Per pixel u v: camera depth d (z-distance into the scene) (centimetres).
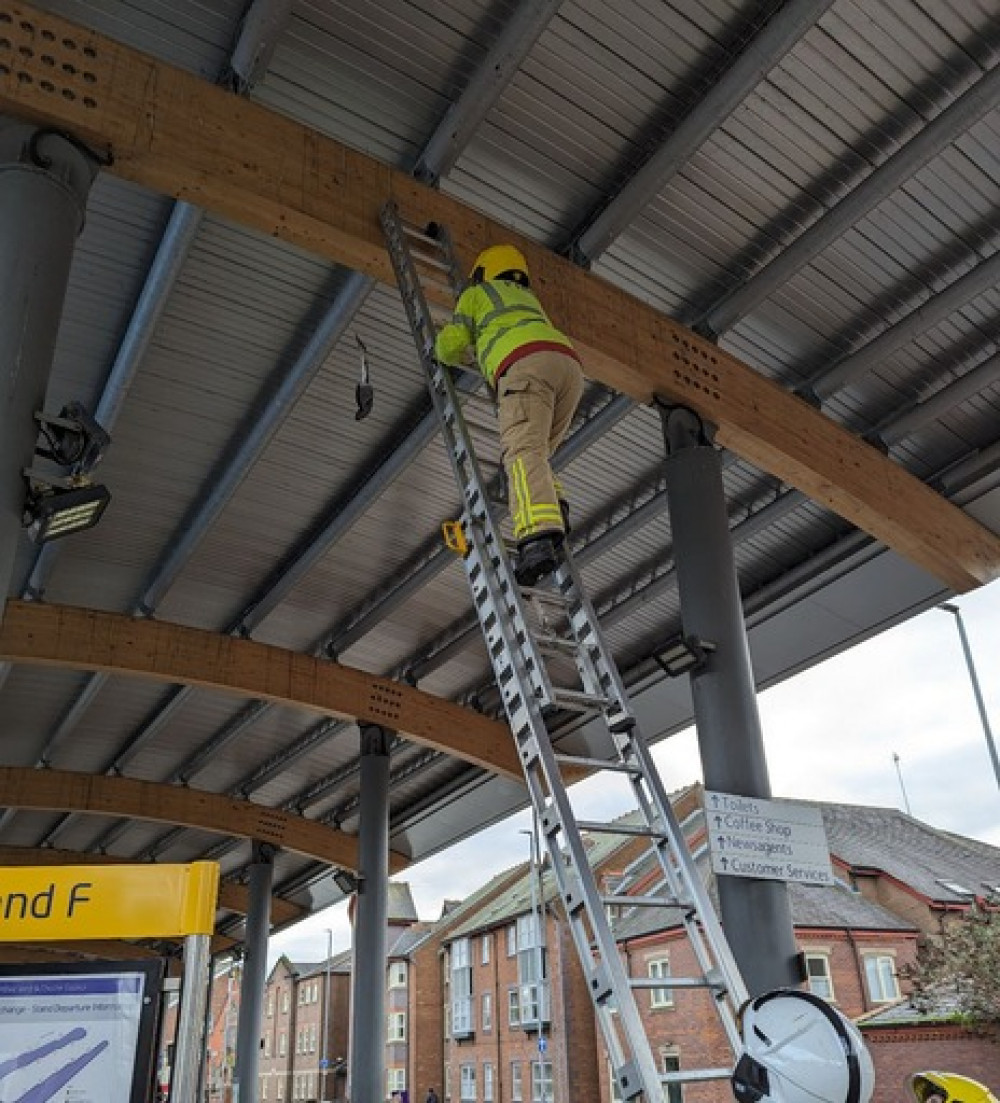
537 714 388
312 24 634
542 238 781
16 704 1560
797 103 673
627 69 660
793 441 823
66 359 902
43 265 504
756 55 616
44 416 479
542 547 443
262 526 1157
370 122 699
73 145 545
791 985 616
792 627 1159
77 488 477
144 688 1534
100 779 1800
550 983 2727
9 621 1216
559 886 346
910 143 664
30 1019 252
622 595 1245
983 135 684
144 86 579
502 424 476
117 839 2323
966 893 2375
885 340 820
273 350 901
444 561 1188
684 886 370
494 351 491
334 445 1028
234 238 783
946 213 746
